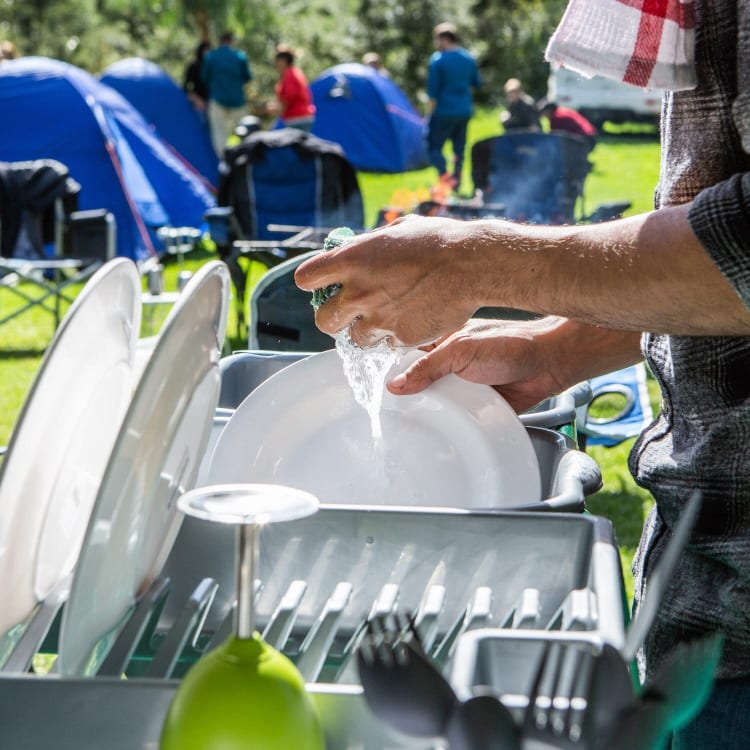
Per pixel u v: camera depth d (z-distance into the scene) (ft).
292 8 111.04
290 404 6.03
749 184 4.07
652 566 5.22
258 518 3.15
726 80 4.68
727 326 4.25
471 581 4.71
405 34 107.24
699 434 4.98
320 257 4.72
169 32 108.58
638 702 2.95
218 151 61.93
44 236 32.30
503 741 2.78
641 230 4.28
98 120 41.52
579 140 35.88
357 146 70.08
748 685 4.75
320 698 3.31
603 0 4.95
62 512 4.71
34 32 106.32
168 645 4.33
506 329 6.47
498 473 5.92
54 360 4.13
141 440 4.08
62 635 3.75
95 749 3.35
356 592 4.82
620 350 6.33
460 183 65.10
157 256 41.32
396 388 6.01
